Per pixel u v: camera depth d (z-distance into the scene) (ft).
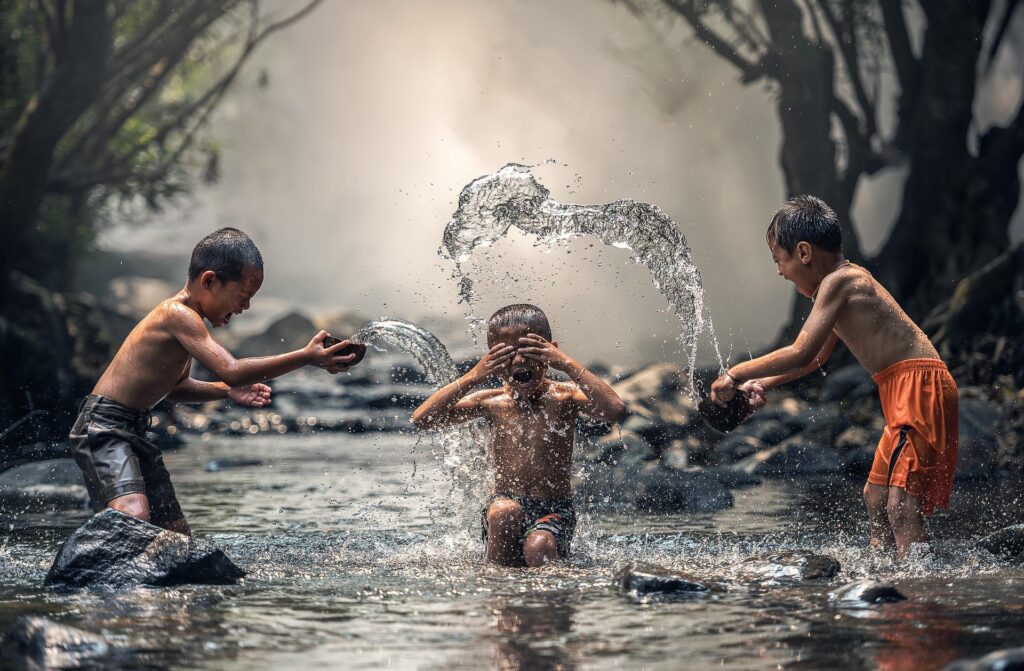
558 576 20.68
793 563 20.59
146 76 83.82
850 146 69.72
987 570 20.77
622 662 14.29
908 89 68.59
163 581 20.29
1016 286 56.13
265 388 25.77
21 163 62.34
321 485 41.14
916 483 22.63
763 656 14.43
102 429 23.48
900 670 13.61
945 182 63.21
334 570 21.79
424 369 26.20
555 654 14.75
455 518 30.53
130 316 90.84
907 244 64.23
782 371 22.85
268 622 16.94
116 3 73.36
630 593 18.85
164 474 24.53
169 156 87.61
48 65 75.36
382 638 15.81
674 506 33.22
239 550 24.63
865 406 51.21
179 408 73.05
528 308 24.31
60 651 14.98
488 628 16.34
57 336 65.72
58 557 20.65
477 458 25.68
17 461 46.37
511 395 24.35
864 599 17.75
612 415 22.99
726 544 25.45
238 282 23.97
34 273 81.56
